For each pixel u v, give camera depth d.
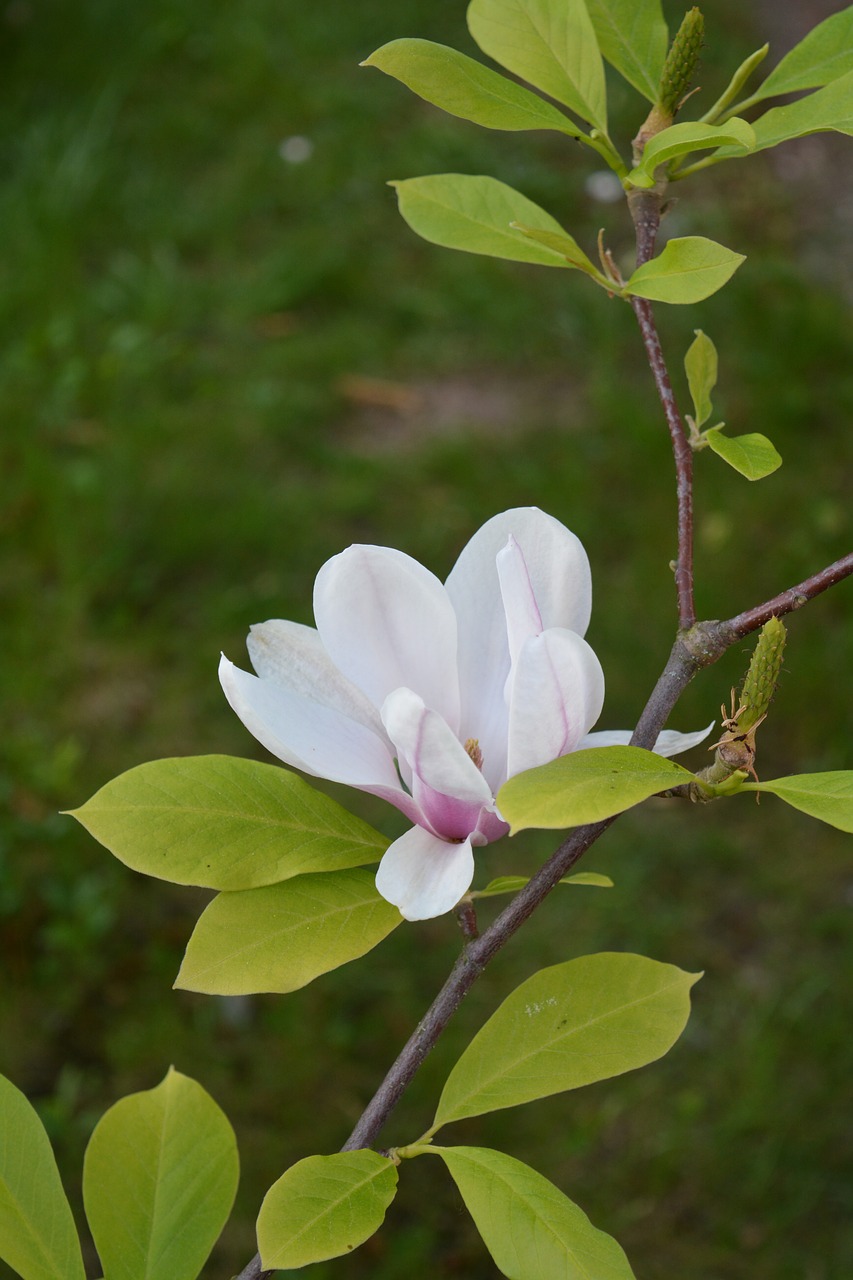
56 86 5.45
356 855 1.12
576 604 1.15
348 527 3.73
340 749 1.13
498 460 3.94
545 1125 2.61
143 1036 2.65
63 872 2.83
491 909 2.93
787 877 3.04
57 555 3.51
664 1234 2.47
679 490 1.17
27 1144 1.09
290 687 1.15
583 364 4.35
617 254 4.78
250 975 1.10
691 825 3.14
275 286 4.54
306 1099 2.61
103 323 4.32
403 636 1.14
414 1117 2.61
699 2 6.02
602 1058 1.11
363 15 5.91
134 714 3.21
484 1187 1.07
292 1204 1.07
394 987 2.80
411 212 1.23
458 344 4.43
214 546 3.62
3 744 3.03
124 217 4.82
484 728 1.16
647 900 2.98
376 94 5.50
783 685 3.34
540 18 1.18
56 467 3.73
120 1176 1.09
